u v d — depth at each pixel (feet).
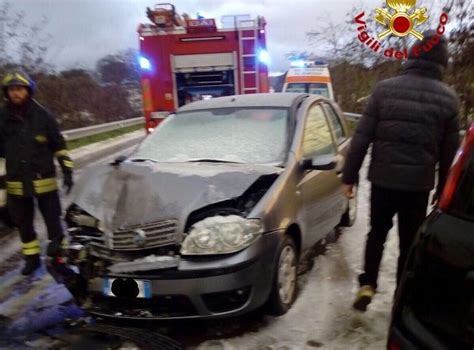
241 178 11.01
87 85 62.85
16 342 10.28
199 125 14.51
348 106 58.85
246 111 14.62
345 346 10.00
